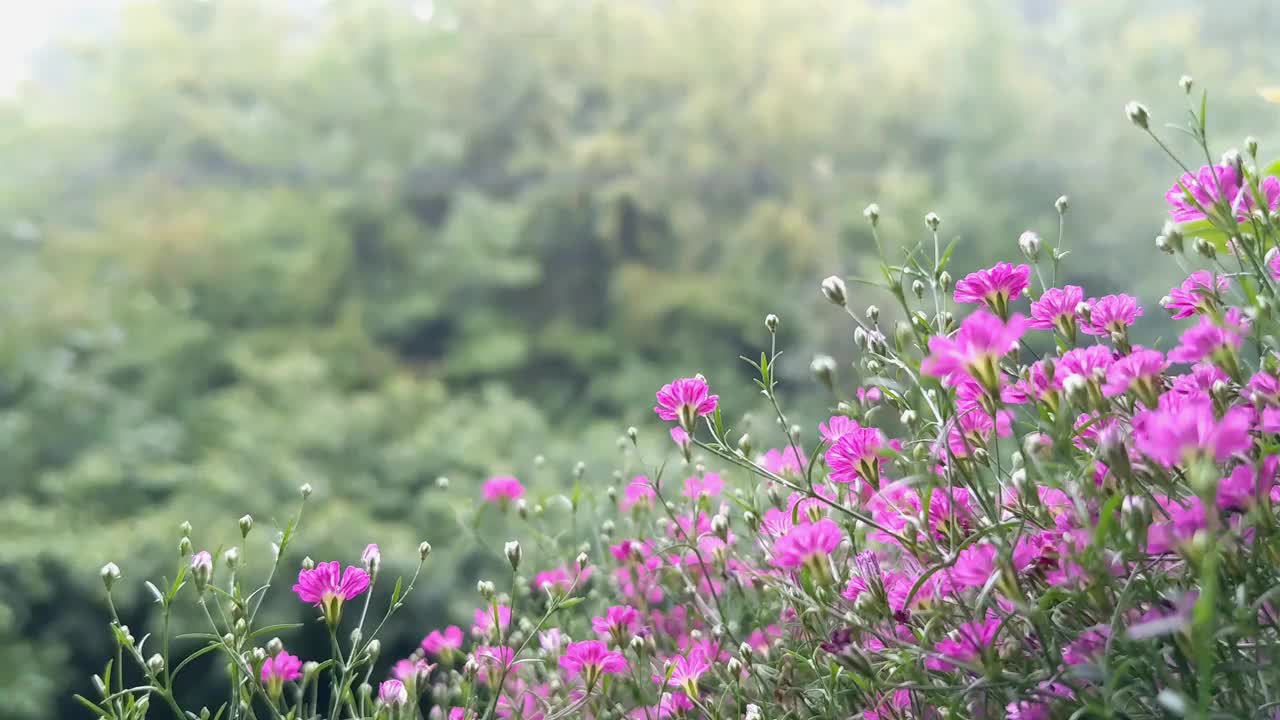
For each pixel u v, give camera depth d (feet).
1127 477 1.78
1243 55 38.52
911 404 2.47
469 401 29.60
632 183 37.19
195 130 36.55
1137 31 39.29
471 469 25.61
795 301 32.71
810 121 37.35
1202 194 2.28
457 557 21.34
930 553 2.20
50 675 20.68
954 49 39.42
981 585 1.96
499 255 36.40
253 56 38.14
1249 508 1.75
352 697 2.58
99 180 36.01
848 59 41.04
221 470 23.27
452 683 3.24
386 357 33.01
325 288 34.55
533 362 35.81
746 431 3.79
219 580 8.76
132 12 37.52
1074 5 43.21
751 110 37.91
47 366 25.53
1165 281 32.37
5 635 20.52
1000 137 37.52
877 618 2.30
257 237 33.47
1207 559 1.46
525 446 26.37
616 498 3.57
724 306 33.71
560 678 3.03
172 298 31.48
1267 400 1.96
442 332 36.91
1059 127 37.32
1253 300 2.05
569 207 37.58
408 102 38.34
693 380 2.43
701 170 37.88
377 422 26.91
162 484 24.59
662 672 2.91
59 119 35.96
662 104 40.57
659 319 34.88
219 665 20.21
